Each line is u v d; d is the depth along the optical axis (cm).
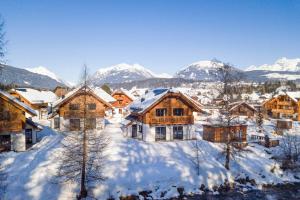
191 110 4903
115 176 3238
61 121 5091
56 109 5319
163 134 4806
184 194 3198
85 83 2898
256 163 4019
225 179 3519
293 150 4472
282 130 6050
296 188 3553
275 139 4794
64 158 3144
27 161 3503
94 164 3216
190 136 4894
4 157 3638
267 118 8856
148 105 4622
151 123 4691
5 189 2834
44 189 2920
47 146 4072
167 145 4444
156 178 3319
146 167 3512
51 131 5281
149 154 3962
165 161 3706
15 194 2802
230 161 3938
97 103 5509
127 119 5416
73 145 3003
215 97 3875
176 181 3334
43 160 3450
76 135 3127
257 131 5809
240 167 3831
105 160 3581
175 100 4819
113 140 4606
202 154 4081
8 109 3944
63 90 7656
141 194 3080
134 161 3662
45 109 7962
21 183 2962
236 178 3609
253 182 3597
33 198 2800
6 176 3058
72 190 2952
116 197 2969
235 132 4631
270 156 4341
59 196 2870
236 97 3681
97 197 2919
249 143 4938
